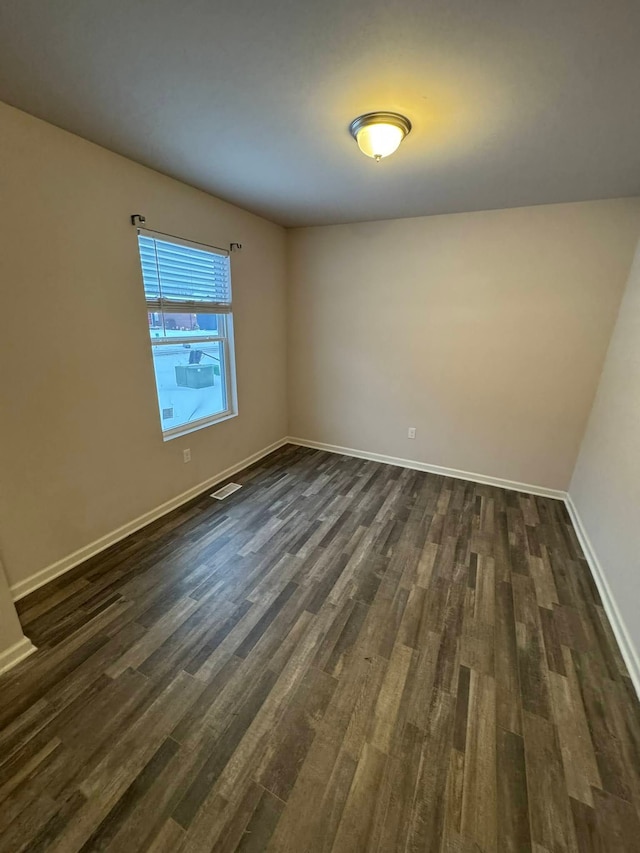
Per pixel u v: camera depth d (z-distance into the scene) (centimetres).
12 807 118
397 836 113
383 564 240
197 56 133
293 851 109
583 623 199
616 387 258
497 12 111
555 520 300
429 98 156
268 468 391
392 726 144
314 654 175
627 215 273
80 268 211
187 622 191
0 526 192
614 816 120
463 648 180
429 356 366
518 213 303
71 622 189
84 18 116
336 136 191
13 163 175
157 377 282
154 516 287
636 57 127
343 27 118
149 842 111
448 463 382
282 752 134
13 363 188
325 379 425
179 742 137
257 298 371
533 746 139
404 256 352
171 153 216
